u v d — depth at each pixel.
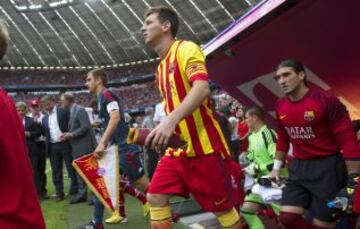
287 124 3.20
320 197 3.04
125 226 5.14
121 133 5.13
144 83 48.97
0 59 1.61
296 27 3.45
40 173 7.64
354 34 3.23
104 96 4.86
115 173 4.67
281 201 3.40
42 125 7.57
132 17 42.47
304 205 3.17
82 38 46.03
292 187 3.23
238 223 2.95
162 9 2.88
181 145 2.35
